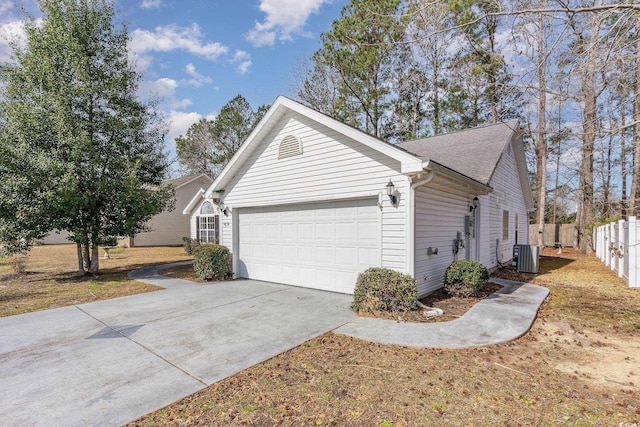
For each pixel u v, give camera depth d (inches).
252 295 294.5
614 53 183.8
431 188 278.2
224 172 383.9
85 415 113.6
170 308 255.4
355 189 275.6
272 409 115.3
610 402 117.6
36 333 200.5
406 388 128.0
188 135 1161.4
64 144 386.6
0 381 138.9
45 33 390.3
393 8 566.6
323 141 297.9
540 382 132.2
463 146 448.5
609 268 456.4
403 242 246.8
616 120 218.1
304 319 219.6
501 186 466.0
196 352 167.3
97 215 433.7
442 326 198.2
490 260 421.7
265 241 363.9
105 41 433.1
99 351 170.7
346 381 134.3
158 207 462.3
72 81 402.0
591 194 461.1
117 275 432.8
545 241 885.2
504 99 258.7
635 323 210.7
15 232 370.3
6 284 374.3
